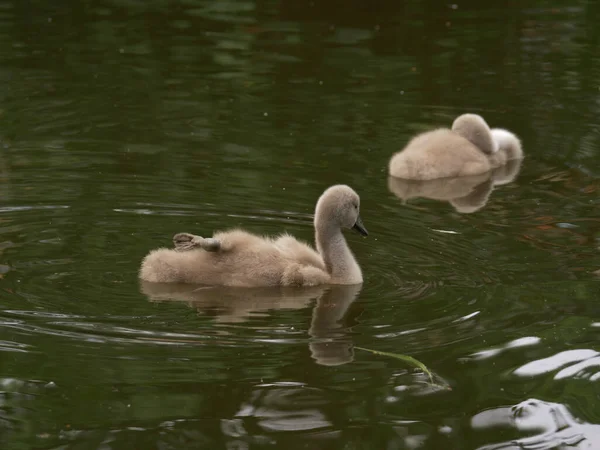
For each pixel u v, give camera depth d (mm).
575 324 10977
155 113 19984
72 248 13211
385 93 21500
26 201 15008
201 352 10234
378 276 12641
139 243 13516
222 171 16734
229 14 27688
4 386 9430
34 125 19062
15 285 11883
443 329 10898
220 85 21922
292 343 10508
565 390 9523
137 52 24266
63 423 8844
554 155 18234
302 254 12773
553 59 23906
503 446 8570
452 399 9352
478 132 18266
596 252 13391
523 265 12938
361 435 8711
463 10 28125
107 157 17281
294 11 28062
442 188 16656
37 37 25281
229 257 12406
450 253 13430
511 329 10875
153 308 11406
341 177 16703
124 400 9227
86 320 10961
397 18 27391
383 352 10297
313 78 22484
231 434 8695
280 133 18938
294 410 9109
